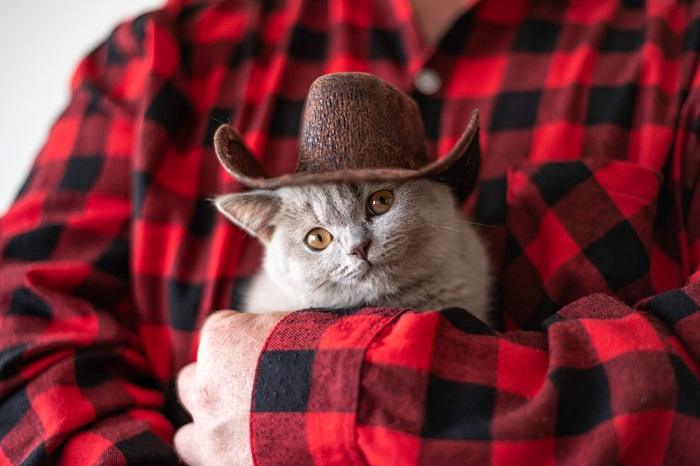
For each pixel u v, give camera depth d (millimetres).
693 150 343
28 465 306
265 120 394
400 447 260
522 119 372
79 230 384
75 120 413
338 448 267
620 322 274
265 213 346
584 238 329
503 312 342
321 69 409
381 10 416
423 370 268
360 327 280
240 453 283
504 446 255
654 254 340
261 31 422
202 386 294
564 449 258
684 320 274
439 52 391
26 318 357
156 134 385
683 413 255
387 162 292
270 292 356
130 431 319
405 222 321
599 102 364
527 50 387
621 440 252
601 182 333
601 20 381
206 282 376
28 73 572
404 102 309
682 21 373
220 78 413
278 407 275
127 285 396
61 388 327
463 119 383
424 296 330
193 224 390
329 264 329
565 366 263
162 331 382
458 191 343
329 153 290
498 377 270
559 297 328
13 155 583
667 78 358
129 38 422
